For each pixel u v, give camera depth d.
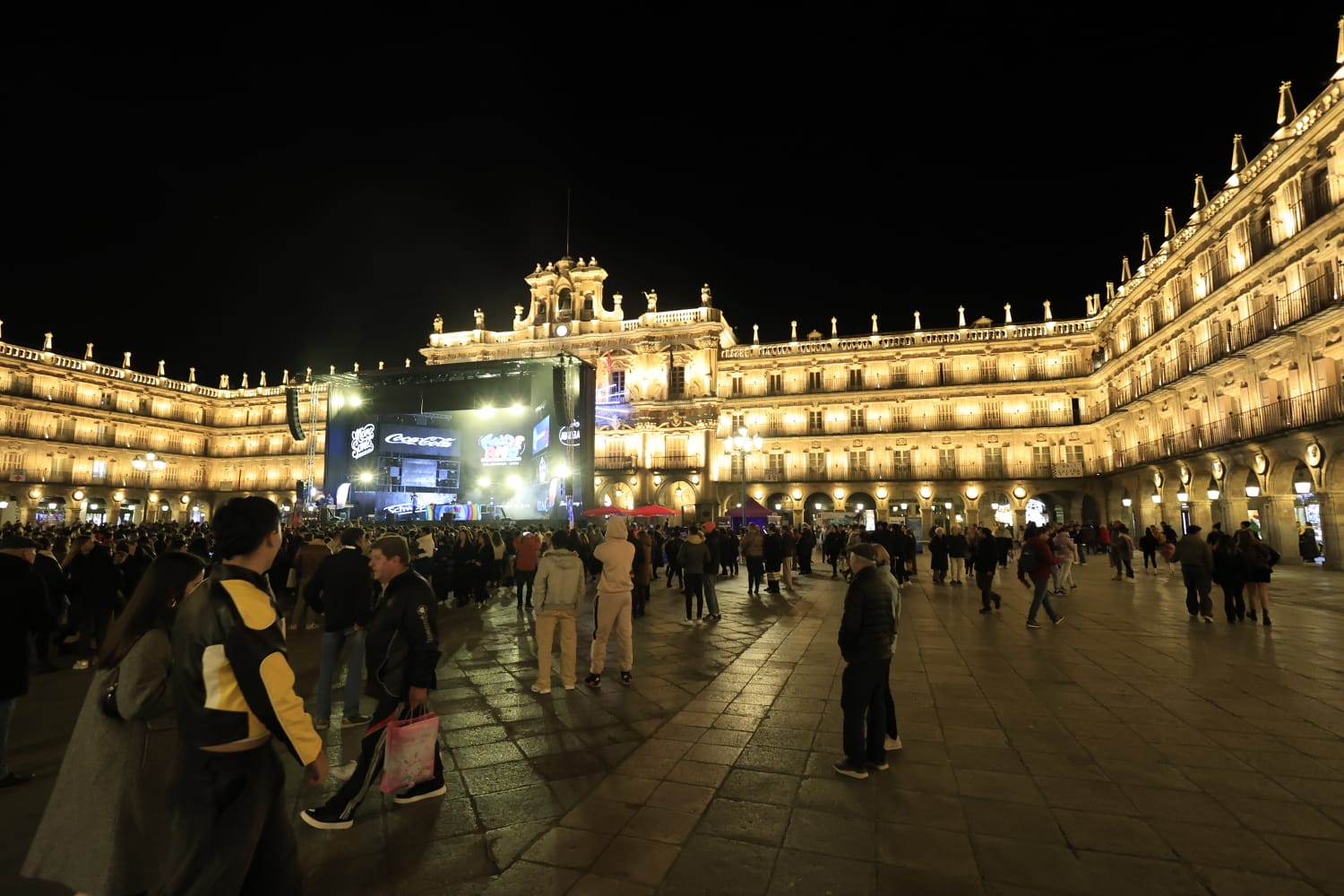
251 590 3.00
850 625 5.78
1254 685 8.58
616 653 10.88
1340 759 6.06
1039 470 46.25
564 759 6.20
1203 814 4.99
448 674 9.48
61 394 54.69
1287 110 26.41
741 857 4.40
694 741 6.65
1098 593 18.47
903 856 4.41
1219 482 29.78
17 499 50.56
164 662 3.28
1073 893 3.98
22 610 5.82
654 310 52.72
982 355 48.56
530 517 40.84
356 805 4.88
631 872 4.24
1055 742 6.54
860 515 40.28
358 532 7.75
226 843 2.79
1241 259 28.47
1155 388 35.09
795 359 51.66
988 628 12.91
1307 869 4.22
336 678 9.52
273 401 65.94
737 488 50.69
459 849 4.55
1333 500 23.20
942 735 6.77
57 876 3.21
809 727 7.06
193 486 63.97
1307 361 24.34
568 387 34.38
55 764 6.17
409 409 40.66
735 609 15.78
